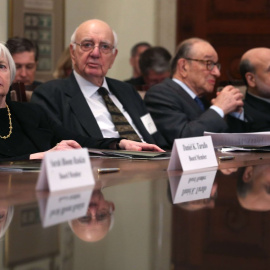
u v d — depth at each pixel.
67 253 0.94
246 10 9.12
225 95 4.82
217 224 1.17
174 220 1.22
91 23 4.40
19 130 3.46
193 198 1.56
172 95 4.92
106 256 0.92
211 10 9.17
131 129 4.37
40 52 8.34
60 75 6.49
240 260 0.89
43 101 4.16
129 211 1.35
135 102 4.62
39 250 0.96
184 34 9.18
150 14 9.11
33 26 8.27
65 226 1.17
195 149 2.50
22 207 1.43
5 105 3.47
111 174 2.26
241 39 9.16
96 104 4.35
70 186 1.82
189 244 0.99
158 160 2.91
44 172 1.77
